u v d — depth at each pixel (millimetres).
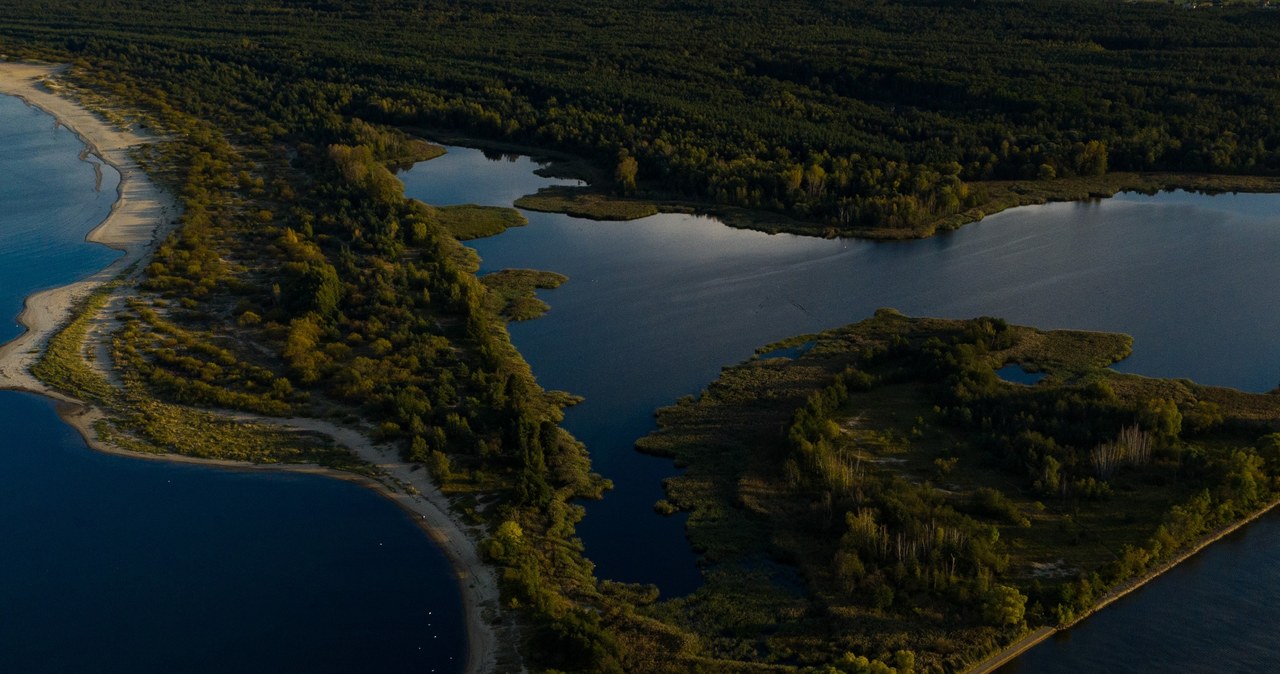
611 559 107312
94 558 109000
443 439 123812
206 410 134625
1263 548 106188
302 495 117250
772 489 115750
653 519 113688
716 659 91812
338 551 108375
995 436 122562
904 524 104812
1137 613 98000
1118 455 116188
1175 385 136000
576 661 89625
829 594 99000
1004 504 109750
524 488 112688
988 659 91688
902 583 99312
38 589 105062
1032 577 100875
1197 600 99438
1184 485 113875
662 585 103375
